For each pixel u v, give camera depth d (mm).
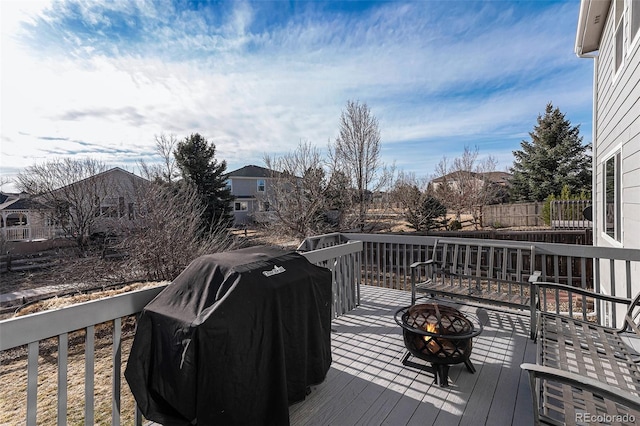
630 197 3943
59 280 11445
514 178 23047
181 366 1554
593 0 4953
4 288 10844
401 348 2992
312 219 13766
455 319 2430
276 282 1907
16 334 1334
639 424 1361
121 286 8117
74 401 3312
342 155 15156
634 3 3809
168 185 14359
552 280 3783
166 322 1661
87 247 14023
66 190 14805
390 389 2348
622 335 2439
